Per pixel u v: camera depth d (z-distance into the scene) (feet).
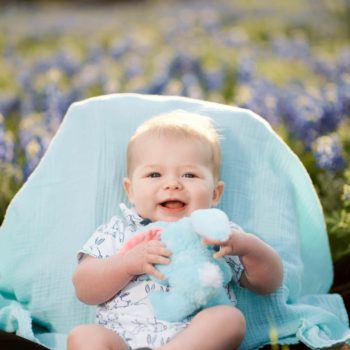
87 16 81.76
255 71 46.06
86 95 39.73
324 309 16.93
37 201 17.57
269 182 17.75
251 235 15.30
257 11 74.08
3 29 70.08
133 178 16.30
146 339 14.34
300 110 30.32
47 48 61.41
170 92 37.14
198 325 13.96
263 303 16.47
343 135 29.22
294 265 17.13
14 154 26.03
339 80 41.83
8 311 16.53
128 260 14.85
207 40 59.93
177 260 14.46
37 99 37.40
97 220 17.38
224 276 15.06
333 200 22.91
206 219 14.39
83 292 15.43
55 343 16.14
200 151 16.11
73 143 18.04
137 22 73.77
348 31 65.72
